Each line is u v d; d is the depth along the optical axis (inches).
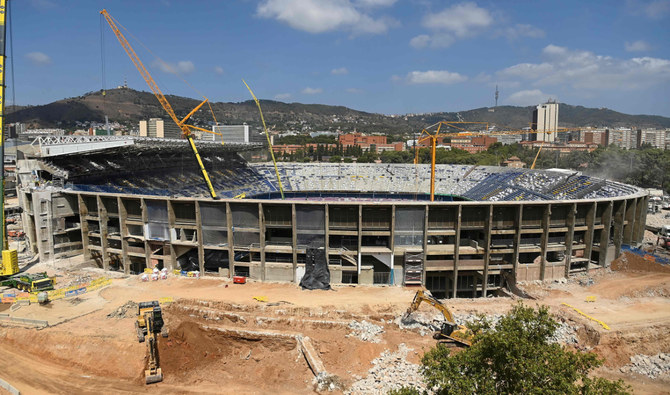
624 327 2529.5
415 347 2354.8
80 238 3966.5
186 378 2151.8
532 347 1381.6
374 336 2485.2
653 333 2498.8
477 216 3412.9
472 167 7790.4
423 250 3329.2
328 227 3346.5
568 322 2659.9
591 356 1424.7
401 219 3336.6
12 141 5851.4
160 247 3676.2
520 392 1360.7
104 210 3695.9
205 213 3457.2
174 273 3508.9
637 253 3678.6
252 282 3346.5
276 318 2657.5
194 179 6279.5
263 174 7741.1
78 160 4785.9
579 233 3678.6
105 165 5123.0
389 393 1550.2
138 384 2095.2
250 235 3422.7
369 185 7603.4
